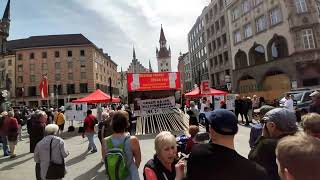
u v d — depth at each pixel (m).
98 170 9.32
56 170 5.52
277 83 35.59
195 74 73.00
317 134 3.01
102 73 84.38
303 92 18.38
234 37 45.78
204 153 2.44
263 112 4.38
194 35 72.50
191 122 12.51
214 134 2.53
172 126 17.31
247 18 41.53
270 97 35.12
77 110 22.28
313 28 30.97
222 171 2.31
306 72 31.48
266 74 37.31
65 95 73.88
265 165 2.93
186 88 89.81
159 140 3.71
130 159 4.30
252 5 40.00
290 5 32.06
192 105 16.98
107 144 4.38
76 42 75.38
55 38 77.44
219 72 53.31
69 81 74.31
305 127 3.11
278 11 34.38
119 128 4.41
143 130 17.14
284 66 33.50
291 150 1.46
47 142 5.58
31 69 74.81
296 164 1.42
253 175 2.28
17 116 18.62
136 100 18.23
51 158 5.52
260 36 38.38
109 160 4.16
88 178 8.45
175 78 19.09
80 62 74.81
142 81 18.94
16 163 11.22
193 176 2.43
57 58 74.69
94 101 20.70
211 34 56.22
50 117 21.34
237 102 19.41
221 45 51.34
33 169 10.10
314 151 1.42
